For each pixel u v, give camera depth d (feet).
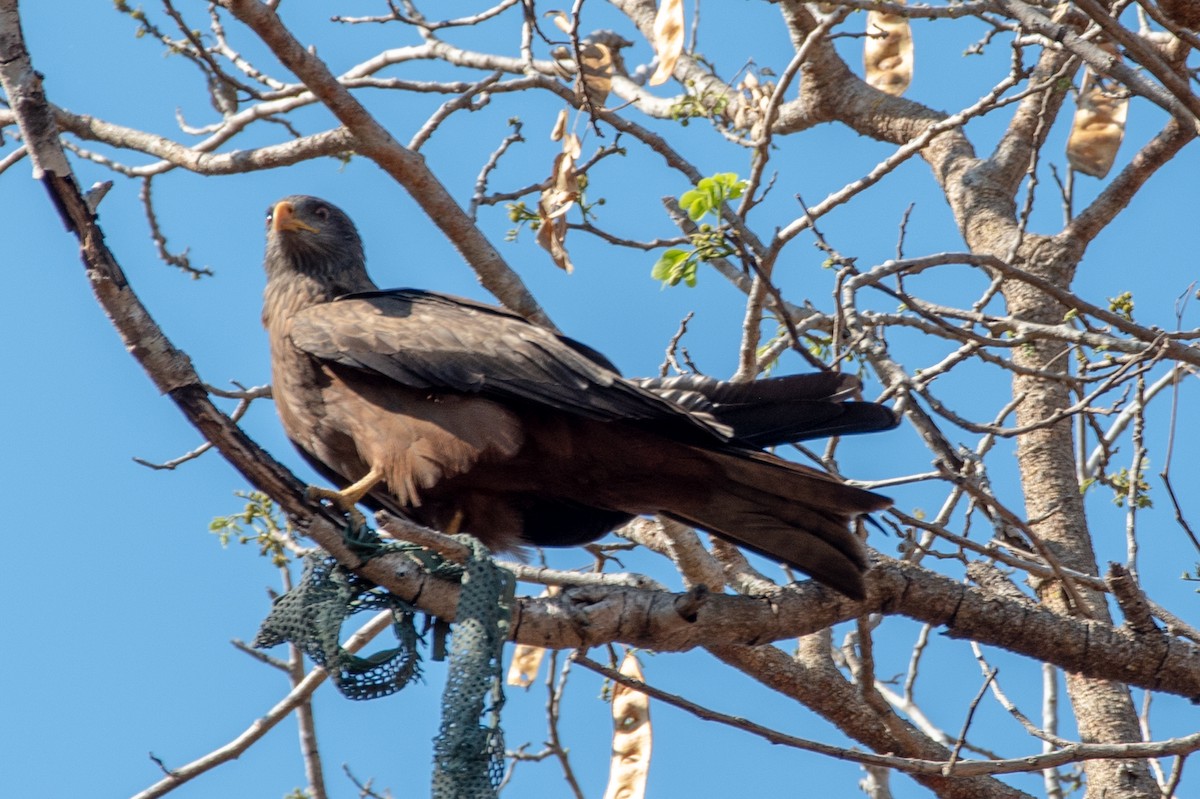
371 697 29.04
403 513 35.91
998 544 36.17
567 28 45.78
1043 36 36.70
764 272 35.60
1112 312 39.60
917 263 37.83
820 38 36.58
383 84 49.26
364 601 29.84
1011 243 45.42
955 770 30.17
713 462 32.86
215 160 44.57
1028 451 45.55
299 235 39.68
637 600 30.25
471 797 26.21
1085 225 49.65
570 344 34.73
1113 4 43.37
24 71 26.50
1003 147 53.31
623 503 35.40
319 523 28.71
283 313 39.32
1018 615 33.45
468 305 35.65
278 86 46.57
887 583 33.17
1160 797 39.06
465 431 33.55
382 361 34.01
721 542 38.22
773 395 33.65
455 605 29.19
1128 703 40.55
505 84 45.52
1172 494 35.09
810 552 32.68
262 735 38.81
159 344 27.35
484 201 44.14
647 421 33.42
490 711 27.02
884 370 39.50
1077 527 43.55
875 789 40.09
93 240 26.68
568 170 40.65
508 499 35.60
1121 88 49.88
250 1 34.81
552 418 33.96
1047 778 41.52
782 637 32.14
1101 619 41.29
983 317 39.83
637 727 37.96
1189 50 47.01
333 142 42.75
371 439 34.37
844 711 37.32
